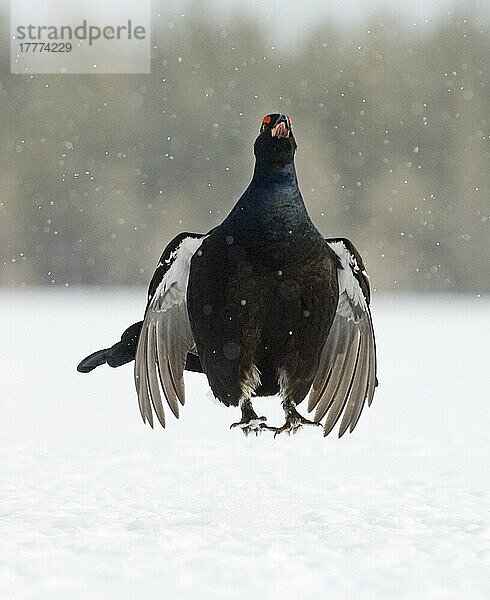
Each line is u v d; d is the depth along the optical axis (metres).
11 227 54.75
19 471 10.15
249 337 7.98
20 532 7.06
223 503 8.30
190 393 17.53
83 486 9.26
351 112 56.53
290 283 7.85
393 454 11.27
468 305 43.75
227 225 7.92
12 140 55.31
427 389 17.62
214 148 56.59
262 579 5.65
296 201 7.83
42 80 56.03
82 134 55.81
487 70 56.34
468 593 5.45
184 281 8.37
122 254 54.94
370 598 5.32
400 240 54.72
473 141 55.66
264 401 16.31
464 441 12.20
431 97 56.38
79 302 43.56
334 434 12.80
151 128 56.47
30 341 26.80
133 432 13.04
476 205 54.62
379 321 33.88
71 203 55.31
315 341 8.09
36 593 5.28
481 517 7.76
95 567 5.89
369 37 57.50
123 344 8.98
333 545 6.62
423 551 6.46
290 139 7.74
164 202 55.84
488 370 20.55
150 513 7.90
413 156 55.84
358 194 55.66
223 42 57.69
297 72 57.50
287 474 9.95
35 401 16.30
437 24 57.09
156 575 5.71
